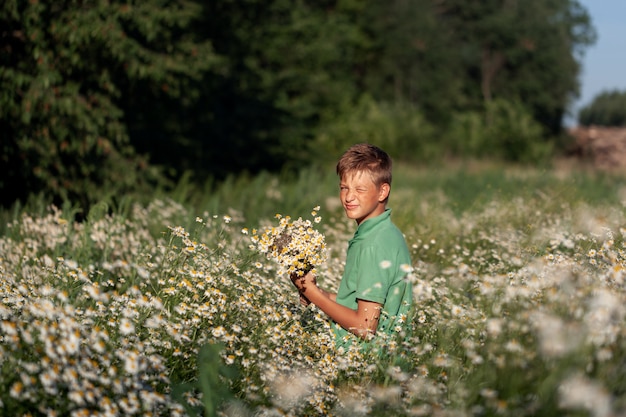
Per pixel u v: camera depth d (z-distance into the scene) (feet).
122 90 40.98
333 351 9.89
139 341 8.81
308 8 103.81
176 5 39.52
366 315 10.11
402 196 35.35
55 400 6.97
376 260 10.25
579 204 26.84
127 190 36.52
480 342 8.70
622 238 12.07
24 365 6.98
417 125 102.78
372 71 130.31
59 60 33.47
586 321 7.58
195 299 10.26
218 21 61.82
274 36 81.61
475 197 37.27
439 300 12.27
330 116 99.35
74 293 11.25
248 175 65.98
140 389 7.67
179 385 8.20
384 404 8.03
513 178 47.32
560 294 8.49
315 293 10.18
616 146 125.29
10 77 31.01
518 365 7.48
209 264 11.25
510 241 17.99
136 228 21.56
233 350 9.26
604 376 7.11
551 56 135.23
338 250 21.04
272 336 9.62
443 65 131.44
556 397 6.92
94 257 17.26
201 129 62.75
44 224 18.92
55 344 7.50
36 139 32.60
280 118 73.15
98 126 35.12
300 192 39.45
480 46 137.90
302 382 8.37
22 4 31.04
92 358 7.95
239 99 69.31
